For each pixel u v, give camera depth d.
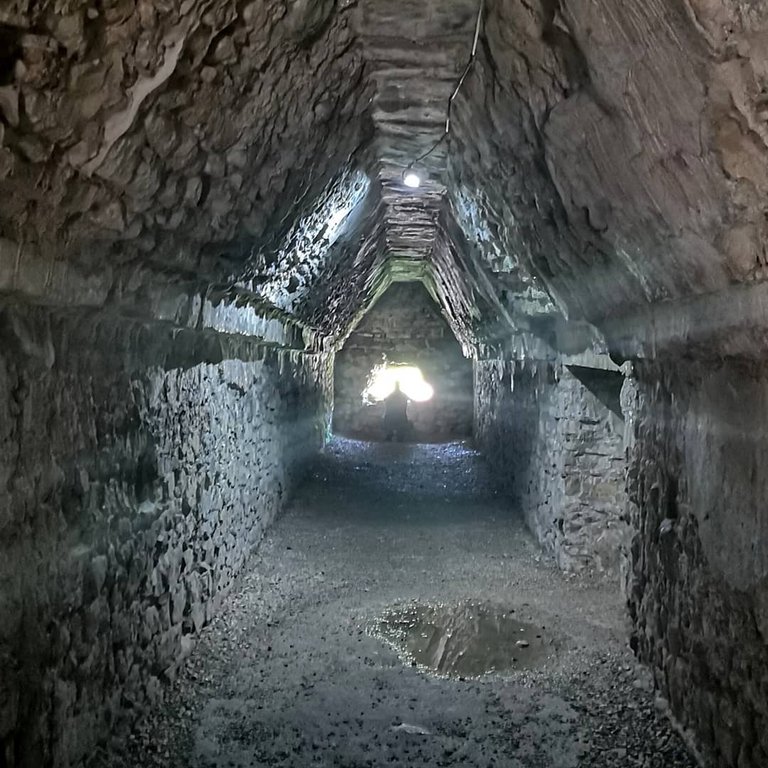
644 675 2.85
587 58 1.76
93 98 1.47
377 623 3.54
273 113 2.34
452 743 2.45
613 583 4.14
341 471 7.46
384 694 2.79
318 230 4.05
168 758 2.33
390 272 8.87
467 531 5.29
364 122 3.32
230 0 1.68
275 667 3.02
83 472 2.11
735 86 1.34
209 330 3.27
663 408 2.67
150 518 2.64
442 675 2.96
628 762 2.31
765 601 1.78
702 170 1.55
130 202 1.89
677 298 2.08
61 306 1.84
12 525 1.71
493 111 2.64
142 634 2.55
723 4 1.23
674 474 2.54
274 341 4.93
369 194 4.52
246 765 2.30
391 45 2.61
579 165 2.17
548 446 4.69
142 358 2.61
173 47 1.61
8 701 1.68
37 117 1.36
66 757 1.97
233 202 2.52
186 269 2.59
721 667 2.07
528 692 2.80
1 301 1.63
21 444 1.75
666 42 1.42
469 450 8.99
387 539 5.08
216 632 3.34
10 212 1.47
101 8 1.34
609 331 2.98
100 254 1.94
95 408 2.21
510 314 5.01
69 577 2.00
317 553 4.72
